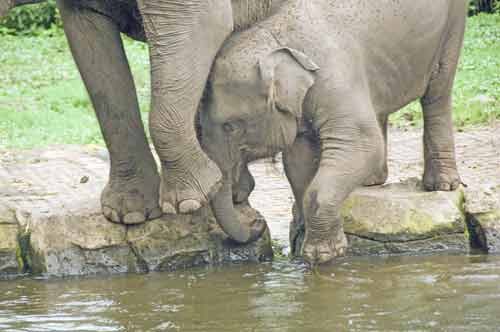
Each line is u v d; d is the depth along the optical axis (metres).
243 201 11.02
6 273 10.52
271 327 7.97
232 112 9.48
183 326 8.12
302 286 9.45
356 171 9.85
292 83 9.48
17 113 22.12
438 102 11.77
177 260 10.64
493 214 11.12
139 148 10.54
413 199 11.17
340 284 9.45
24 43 32.72
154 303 8.98
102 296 9.35
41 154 18.36
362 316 8.22
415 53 10.84
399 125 20.19
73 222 10.66
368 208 11.07
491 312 8.21
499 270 9.84
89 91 10.30
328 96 9.69
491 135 18.17
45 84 26.42
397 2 10.39
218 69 9.43
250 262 10.86
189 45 8.89
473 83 23.42
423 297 8.80
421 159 16.69
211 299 9.05
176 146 9.12
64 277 10.40
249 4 9.95
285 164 10.43
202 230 10.82
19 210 11.07
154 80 8.98
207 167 9.39
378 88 10.54
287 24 9.73
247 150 9.77
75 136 20.38
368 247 10.91
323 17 9.91
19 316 8.66
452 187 11.65
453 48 11.67
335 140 9.81
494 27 31.70
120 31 10.37
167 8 8.81
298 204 10.57
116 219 10.61
